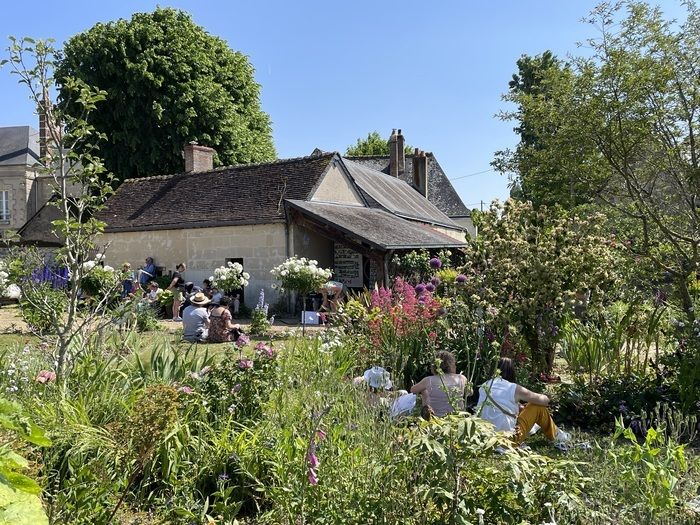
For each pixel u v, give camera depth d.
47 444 2.16
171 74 29.77
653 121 9.71
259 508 3.90
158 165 30.53
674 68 9.55
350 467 3.69
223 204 21.47
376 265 19.84
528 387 6.94
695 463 4.34
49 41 5.65
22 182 42.09
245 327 15.01
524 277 7.73
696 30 9.52
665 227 10.00
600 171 10.78
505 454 3.21
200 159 26.14
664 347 7.64
